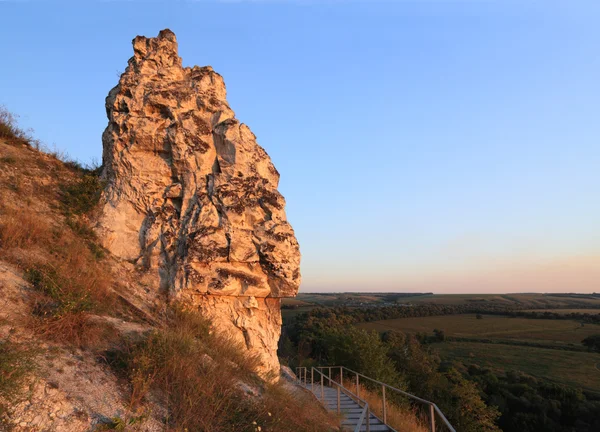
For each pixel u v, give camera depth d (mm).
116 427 4516
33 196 9000
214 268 8703
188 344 6410
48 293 6246
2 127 10859
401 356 24516
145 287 8359
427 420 15109
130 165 9594
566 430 30531
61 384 4781
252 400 6180
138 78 10398
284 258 9336
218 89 11172
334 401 12711
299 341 29328
